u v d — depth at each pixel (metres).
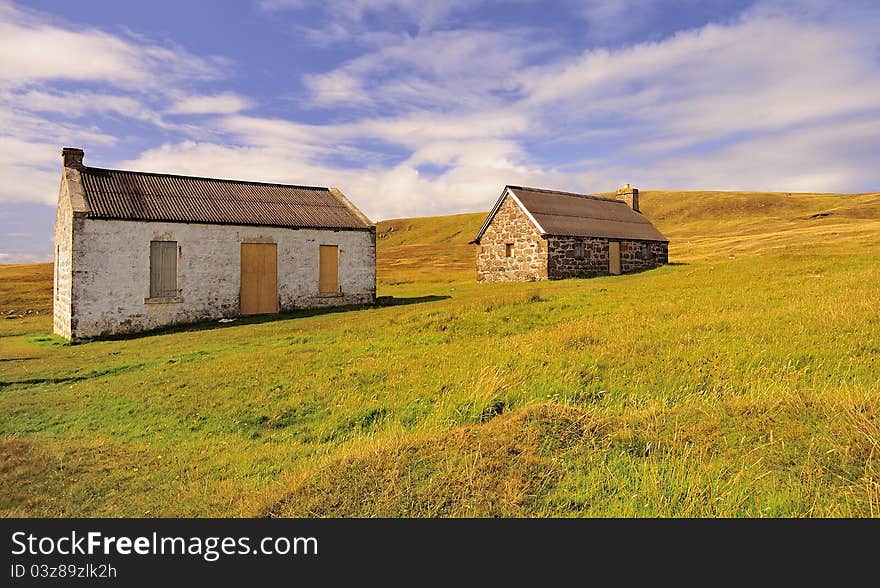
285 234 26.75
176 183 26.92
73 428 9.88
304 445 8.22
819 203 146.38
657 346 10.88
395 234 190.75
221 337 19.97
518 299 20.39
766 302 15.13
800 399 6.95
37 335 24.38
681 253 64.56
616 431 6.69
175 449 8.49
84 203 22.31
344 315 24.39
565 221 38.59
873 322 10.66
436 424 8.20
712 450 6.07
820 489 5.09
